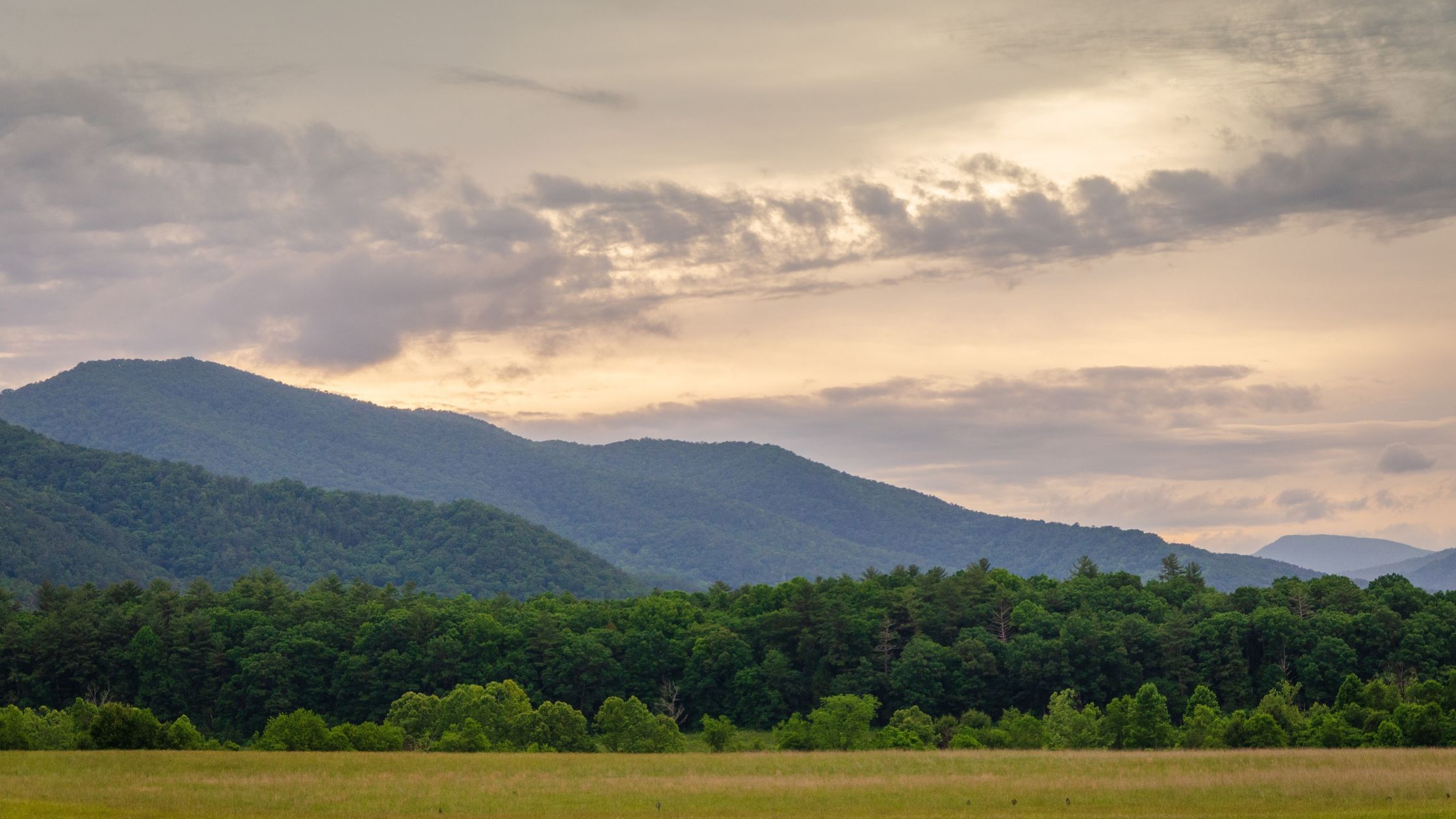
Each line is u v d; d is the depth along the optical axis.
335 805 74.19
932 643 162.62
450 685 172.12
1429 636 155.25
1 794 76.06
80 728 119.19
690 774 87.88
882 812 70.88
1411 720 106.38
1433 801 69.00
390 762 94.25
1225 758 91.69
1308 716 125.00
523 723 123.00
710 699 168.62
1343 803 69.31
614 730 124.19
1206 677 156.75
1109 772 84.81
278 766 90.81
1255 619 160.50
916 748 119.06
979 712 145.75
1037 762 92.19
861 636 171.12
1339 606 172.12
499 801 75.38
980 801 73.62
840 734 129.12
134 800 74.81
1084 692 156.88
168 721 170.88
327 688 172.00
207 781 82.38
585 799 76.00
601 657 170.00
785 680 166.12
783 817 69.81
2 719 109.50
